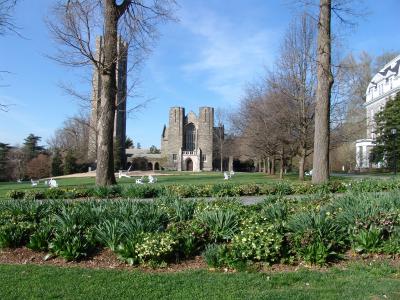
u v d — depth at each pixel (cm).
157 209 865
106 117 1889
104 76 1883
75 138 8512
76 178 5144
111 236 736
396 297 534
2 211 937
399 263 687
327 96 1820
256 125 3425
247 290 570
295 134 3058
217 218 775
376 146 5391
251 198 1628
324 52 1809
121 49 1894
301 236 705
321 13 1812
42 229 791
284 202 1021
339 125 3059
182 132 10850
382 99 6456
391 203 868
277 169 6328
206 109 10850
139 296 549
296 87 2978
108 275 641
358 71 6812
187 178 4247
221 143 9250
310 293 553
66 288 581
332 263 698
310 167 5788
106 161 1889
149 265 690
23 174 7869
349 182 1825
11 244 792
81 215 827
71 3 1842
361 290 562
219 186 1756
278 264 693
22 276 638
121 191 1700
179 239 725
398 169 4878
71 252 725
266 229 716
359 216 777
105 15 1845
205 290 570
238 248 687
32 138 8925
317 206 942
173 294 556
